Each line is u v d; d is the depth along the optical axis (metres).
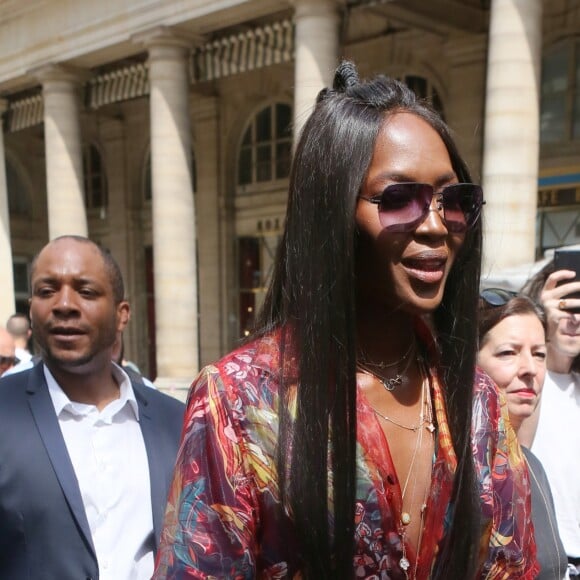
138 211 16.86
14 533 1.67
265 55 9.31
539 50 6.26
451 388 0.96
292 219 0.90
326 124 0.88
